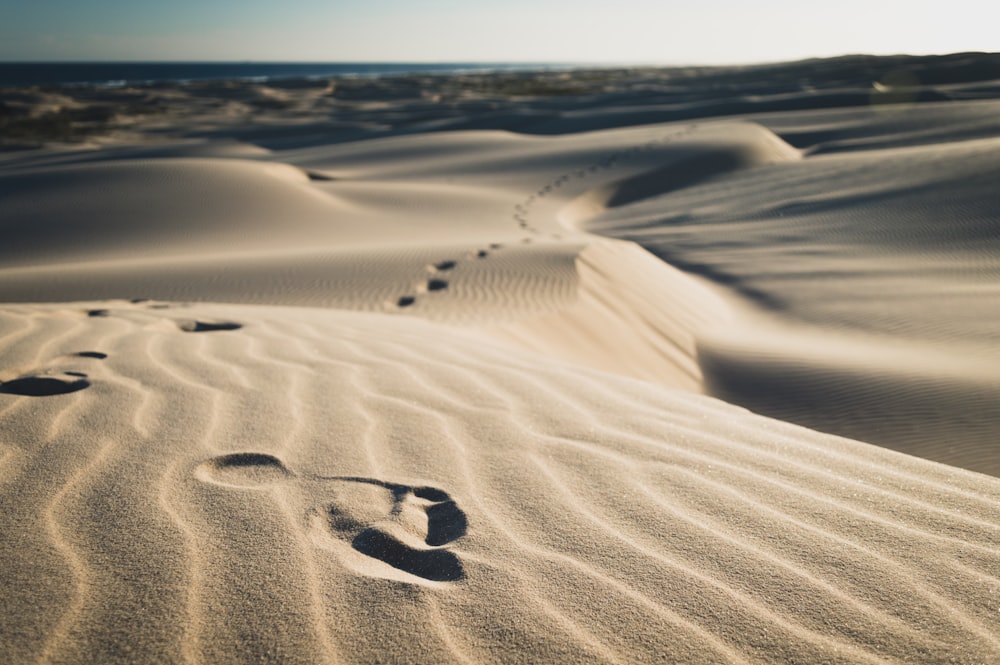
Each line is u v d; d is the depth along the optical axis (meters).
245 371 3.04
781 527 1.74
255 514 1.75
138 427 2.30
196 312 4.88
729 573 1.53
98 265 10.39
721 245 15.70
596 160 27.73
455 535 1.71
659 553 1.61
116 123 50.09
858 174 20.30
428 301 7.87
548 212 20.05
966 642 1.30
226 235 14.95
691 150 28.03
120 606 1.36
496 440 2.34
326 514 1.78
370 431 2.38
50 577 1.44
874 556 1.60
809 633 1.33
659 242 16.80
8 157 34.19
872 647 1.29
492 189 23.58
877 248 13.71
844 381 7.23
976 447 5.71
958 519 1.79
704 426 2.59
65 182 18.12
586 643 1.29
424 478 2.02
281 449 2.19
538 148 31.06
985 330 8.71
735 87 71.12
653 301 9.56
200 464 2.04
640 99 56.84
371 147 34.09
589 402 2.84
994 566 1.56
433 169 27.75
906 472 2.13
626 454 2.24
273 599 1.40
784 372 7.62
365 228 16.31
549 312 7.62
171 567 1.49
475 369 3.32
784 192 20.27
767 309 10.99
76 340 3.42
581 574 1.52
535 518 1.79
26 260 13.02
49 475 1.91
